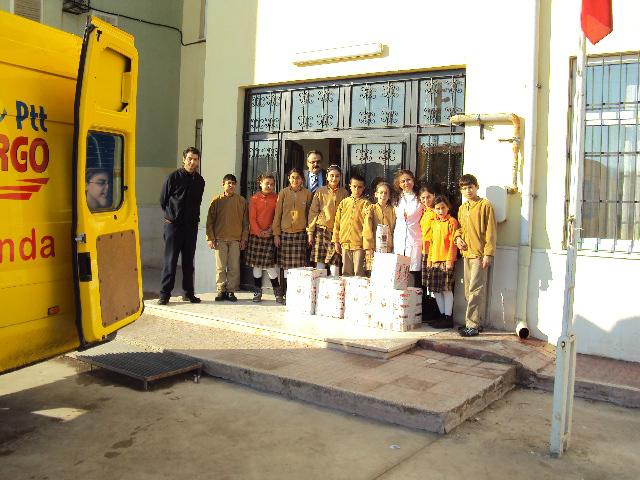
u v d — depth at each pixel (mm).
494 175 6367
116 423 4340
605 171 5918
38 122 4121
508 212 6281
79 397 4875
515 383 5379
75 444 3967
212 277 8758
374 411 4527
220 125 8711
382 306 6312
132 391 5039
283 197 7492
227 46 8602
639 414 4730
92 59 4164
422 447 4023
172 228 7395
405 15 7000
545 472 3697
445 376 5086
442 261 6379
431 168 6996
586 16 4074
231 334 6430
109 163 4637
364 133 7492
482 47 6473
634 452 4016
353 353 5742
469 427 4391
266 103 8422
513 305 6266
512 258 6258
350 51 7328
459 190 6773
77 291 4215
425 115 7027
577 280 5879
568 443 4027
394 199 6895
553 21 6070
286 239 7469
